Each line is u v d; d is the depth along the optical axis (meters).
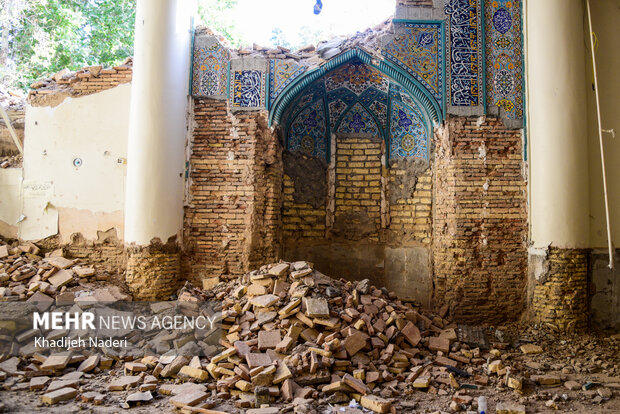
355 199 7.47
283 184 7.32
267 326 4.53
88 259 6.73
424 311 6.30
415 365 4.42
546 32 6.16
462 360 4.67
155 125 6.31
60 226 6.80
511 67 6.46
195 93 6.81
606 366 4.79
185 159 6.76
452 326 5.64
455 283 6.37
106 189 6.78
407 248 7.18
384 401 3.60
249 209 6.64
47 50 10.38
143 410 3.57
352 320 4.71
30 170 6.88
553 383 4.27
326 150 7.56
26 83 10.20
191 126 6.80
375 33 6.65
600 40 6.43
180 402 3.58
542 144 6.15
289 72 6.75
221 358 4.15
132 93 6.45
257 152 6.72
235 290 5.39
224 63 6.82
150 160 6.29
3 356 4.39
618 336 5.94
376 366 4.33
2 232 6.82
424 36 6.57
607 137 6.34
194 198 6.76
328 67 6.68
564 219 6.02
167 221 6.39
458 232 6.38
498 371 4.36
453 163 6.43
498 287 6.32
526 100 6.35
